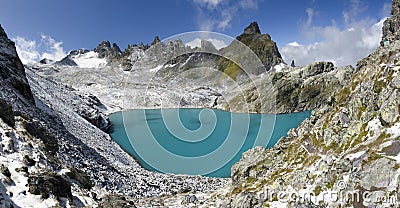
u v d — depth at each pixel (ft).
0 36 229.04
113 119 505.66
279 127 409.49
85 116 383.24
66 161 126.82
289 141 134.10
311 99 614.75
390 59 100.89
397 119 80.84
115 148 263.08
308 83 625.41
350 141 91.91
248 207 90.53
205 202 121.60
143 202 125.18
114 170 166.50
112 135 372.99
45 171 77.66
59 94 435.53
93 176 135.44
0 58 209.67
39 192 65.62
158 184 169.68
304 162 105.29
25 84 213.05
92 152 180.55
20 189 64.85
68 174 91.30
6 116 103.04
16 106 154.40
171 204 122.42
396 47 102.83
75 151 151.94
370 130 87.30
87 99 570.87
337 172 81.25
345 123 101.71
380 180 68.59
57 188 69.67
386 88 91.45
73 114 335.06
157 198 138.72
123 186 147.54
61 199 68.95
